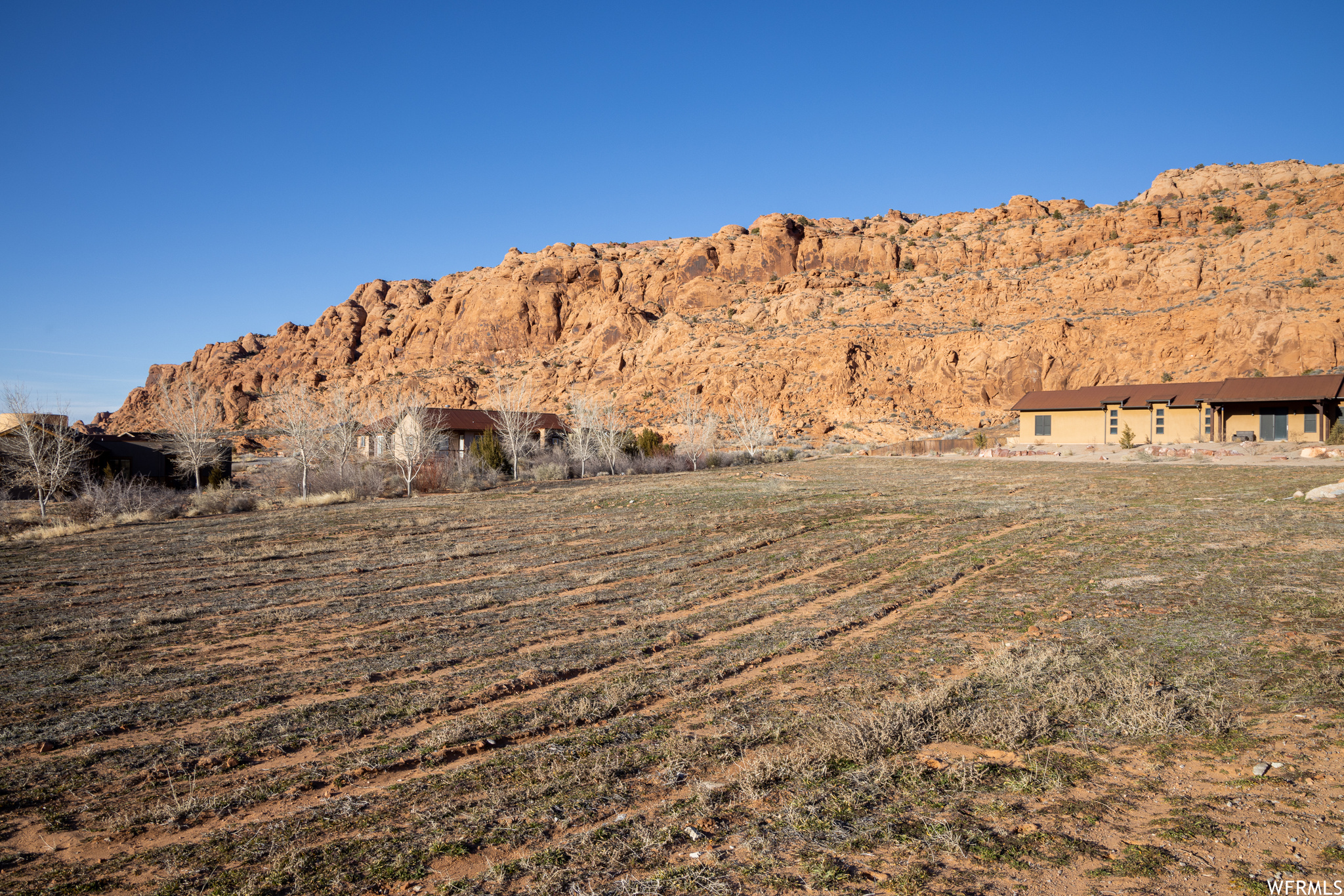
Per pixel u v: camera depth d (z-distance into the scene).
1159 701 5.88
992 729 5.62
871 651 8.02
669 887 3.67
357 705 6.89
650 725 6.14
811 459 53.59
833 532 17.75
